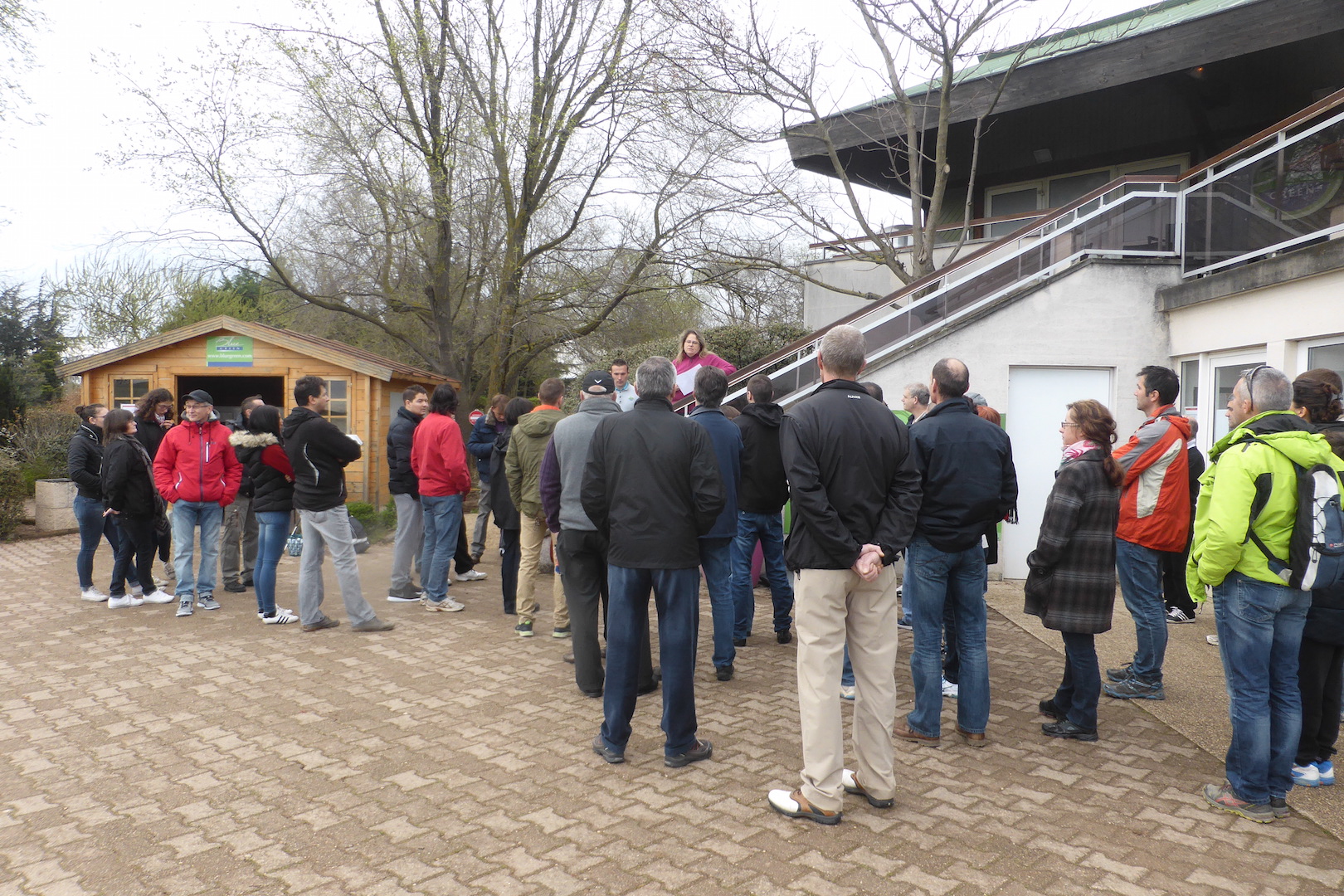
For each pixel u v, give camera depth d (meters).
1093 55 11.58
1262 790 3.36
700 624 6.75
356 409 13.12
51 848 3.10
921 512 4.01
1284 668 3.40
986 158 15.05
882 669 3.42
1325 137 6.15
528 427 6.01
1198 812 3.42
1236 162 7.41
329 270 15.82
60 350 20.39
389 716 4.51
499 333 15.55
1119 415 8.02
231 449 7.01
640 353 17.30
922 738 4.16
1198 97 12.30
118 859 3.02
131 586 7.26
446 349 16.09
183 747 4.07
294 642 5.98
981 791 3.61
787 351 8.70
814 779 3.29
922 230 11.47
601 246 15.48
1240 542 3.29
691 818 3.35
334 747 4.08
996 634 6.29
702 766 3.88
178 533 6.71
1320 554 3.24
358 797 3.53
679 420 3.95
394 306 15.90
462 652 5.75
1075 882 2.88
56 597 7.57
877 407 3.38
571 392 19.41
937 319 8.11
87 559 7.37
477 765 3.87
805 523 3.31
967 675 4.14
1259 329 6.62
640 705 4.77
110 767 3.84
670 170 14.36
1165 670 5.32
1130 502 4.75
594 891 2.80
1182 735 4.27
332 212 15.05
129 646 5.86
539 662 5.53
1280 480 3.30
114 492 6.82
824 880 2.88
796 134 12.14
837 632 3.33
